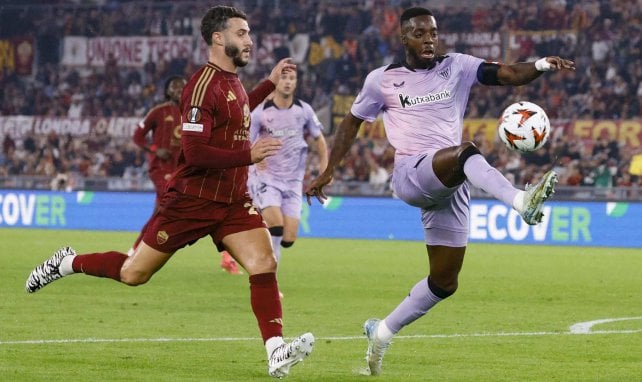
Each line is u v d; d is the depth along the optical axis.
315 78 65.06
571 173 53.69
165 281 27.91
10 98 68.75
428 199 13.63
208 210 13.45
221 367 14.47
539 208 11.62
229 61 13.48
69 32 68.94
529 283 28.23
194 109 13.06
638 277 30.20
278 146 12.77
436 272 14.10
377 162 56.97
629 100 58.28
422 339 17.58
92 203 52.09
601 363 15.05
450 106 14.09
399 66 14.27
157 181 29.66
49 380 13.21
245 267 13.45
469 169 12.59
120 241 43.25
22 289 25.19
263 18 67.38
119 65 68.12
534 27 62.06
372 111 14.54
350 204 48.00
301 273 30.78
